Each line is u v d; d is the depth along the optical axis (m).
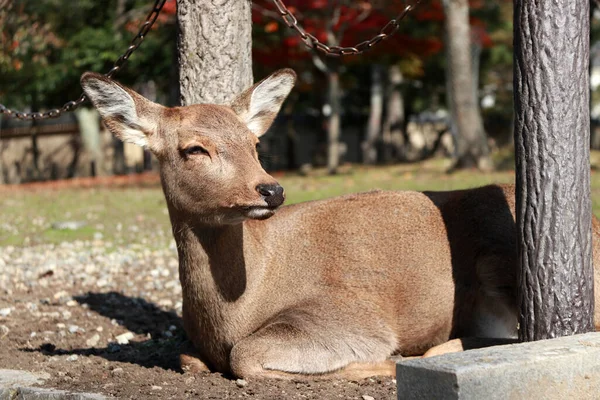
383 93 53.53
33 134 50.41
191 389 6.95
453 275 7.66
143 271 14.13
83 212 22.81
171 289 12.62
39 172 50.28
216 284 7.29
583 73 6.48
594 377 5.71
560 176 6.42
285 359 7.14
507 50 50.38
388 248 7.71
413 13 35.09
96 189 31.75
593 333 6.21
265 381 7.07
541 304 6.50
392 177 30.27
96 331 10.08
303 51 33.62
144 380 7.39
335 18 31.84
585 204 6.52
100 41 30.53
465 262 7.67
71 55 30.94
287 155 51.84
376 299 7.57
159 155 7.26
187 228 7.22
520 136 6.57
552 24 6.38
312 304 7.48
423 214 7.91
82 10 31.17
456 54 31.80
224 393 6.77
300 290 7.57
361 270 7.62
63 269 14.51
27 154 50.41
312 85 43.72
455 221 7.82
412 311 7.60
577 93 6.44
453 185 25.64
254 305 7.47
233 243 7.28
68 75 31.22
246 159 6.89
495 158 33.44
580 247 6.48
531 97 6.46
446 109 55.94
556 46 6.38
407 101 53.91
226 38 8.73
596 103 59.19
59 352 9.02
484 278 7.54
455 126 32.16
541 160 6.44
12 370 7.94
